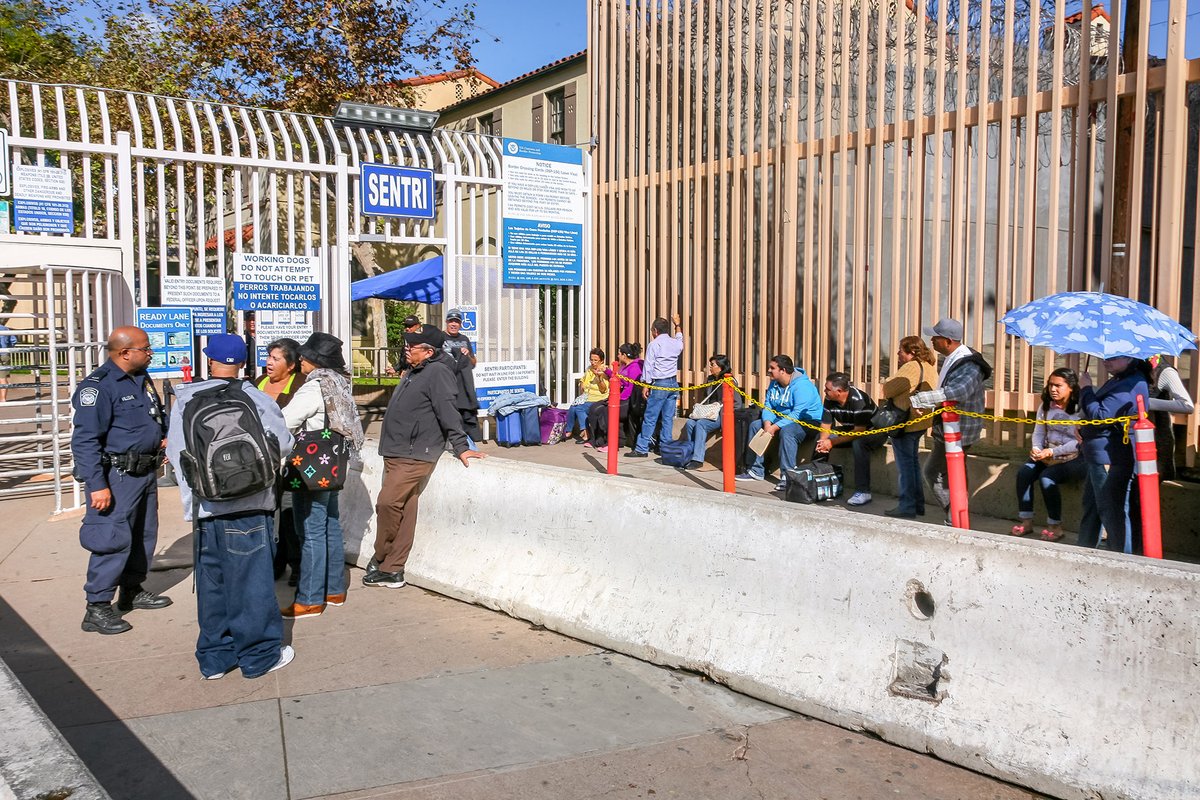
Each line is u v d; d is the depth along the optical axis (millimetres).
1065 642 3375
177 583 6141
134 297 9406
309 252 10609
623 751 3641
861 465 7930
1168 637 3143
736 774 3463
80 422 4965
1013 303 7418
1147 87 6539
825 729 3861
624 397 11227
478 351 11562
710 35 10539
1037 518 7172
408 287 13797
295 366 5508
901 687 3764
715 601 4488
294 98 18234
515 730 3828
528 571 5406
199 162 9852
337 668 4547
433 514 6145
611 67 12305
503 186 11609
